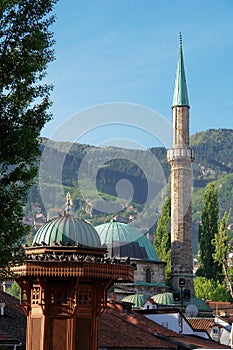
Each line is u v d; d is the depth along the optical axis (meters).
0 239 25.53
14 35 26.70
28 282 31.83
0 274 27.27
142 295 87.31
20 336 42.12
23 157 25.92
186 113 110.75
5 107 26.30
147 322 60.59
